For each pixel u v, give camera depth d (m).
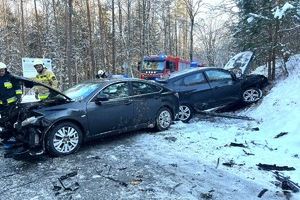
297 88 10.82
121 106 8.34
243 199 5.45
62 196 5.51
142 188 5.73
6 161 7.12
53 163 6.92
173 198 5.40
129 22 38.53
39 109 7.24
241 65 13.48
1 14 47.66
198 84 11.11
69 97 7.96
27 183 6.02
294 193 5.72
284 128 8.71
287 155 7.38
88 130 7.73
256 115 10.95
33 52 45.41
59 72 39.50
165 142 8.29
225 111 12.83
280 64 14.25
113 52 32.12
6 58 44.91
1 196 5.57
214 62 31.70
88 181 6.04
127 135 8.97
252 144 8.12
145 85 9.10
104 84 8.26
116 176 6.23
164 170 6.50
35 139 6.98
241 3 13.43
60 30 41.59
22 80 7.38
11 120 7.31
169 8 43.47
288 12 11.55
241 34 14.06
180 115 10.74
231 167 6.72
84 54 44.88
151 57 21.69
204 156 7.31
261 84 12.40
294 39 13.70
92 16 43.97
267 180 6.19
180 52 57.12
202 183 5.97
